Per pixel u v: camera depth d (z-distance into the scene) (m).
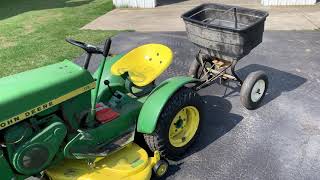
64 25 10.07
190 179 3.90
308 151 4.24
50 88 3.23
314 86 5.74
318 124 4.74
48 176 3.49
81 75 3.46
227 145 4.41
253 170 3.98
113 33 9.05
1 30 9.96
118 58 4.59
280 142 4.41
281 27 8.76
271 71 6.32
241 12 5.23
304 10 10.17
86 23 10.20
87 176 3.39
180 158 4.23
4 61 7.51
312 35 8.12
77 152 3.39
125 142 3.72
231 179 3.87
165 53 4.43
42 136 3.10
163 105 3.71
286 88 5.70
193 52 7.42
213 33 4.70
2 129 2.98
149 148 4.03
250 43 4.67
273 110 5.10
